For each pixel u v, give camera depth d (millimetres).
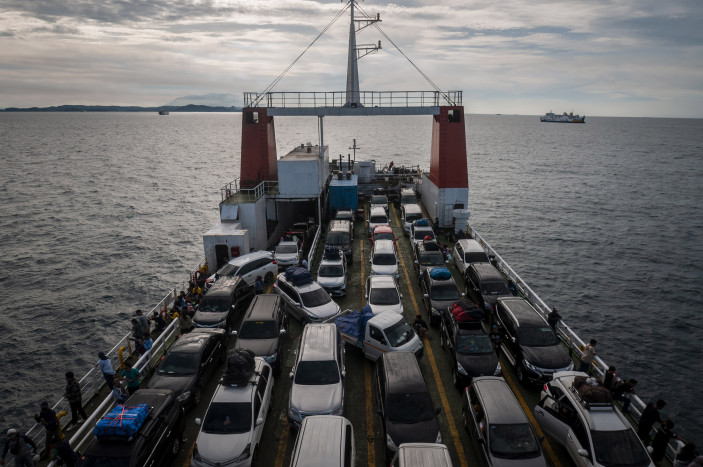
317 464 9711
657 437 11625
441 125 31594
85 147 167125
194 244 50938
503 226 58812
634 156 144000
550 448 12391
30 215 62844
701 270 43688
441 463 9680
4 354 29047
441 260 23453
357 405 14375
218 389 12539
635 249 49906
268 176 33000
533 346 15148
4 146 168250
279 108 32250
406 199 37500
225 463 10953
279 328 16641
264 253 24844
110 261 45531
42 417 12789
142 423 10828
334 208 36438
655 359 28562
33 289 38875
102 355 14766
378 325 15945
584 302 36625
